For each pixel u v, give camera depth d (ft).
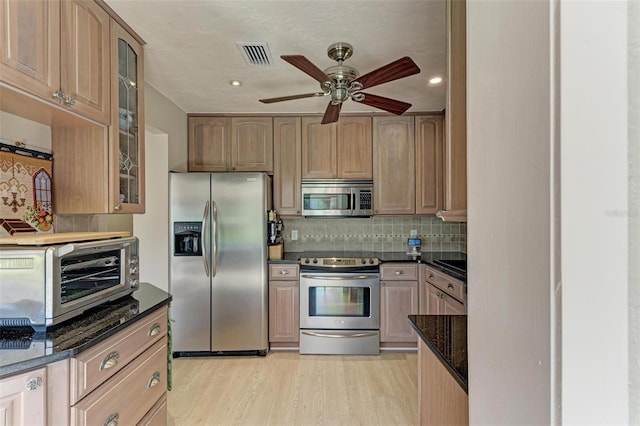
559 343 1.09
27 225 5.05
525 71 1.25
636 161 1.04
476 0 1.71
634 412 1.06
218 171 11.30
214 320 9.94
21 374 3.19
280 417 7.05
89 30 5.04
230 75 8.21
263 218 9.99
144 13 5.61
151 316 5.11
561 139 1.07
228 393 7.98
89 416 3.72
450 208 3.31
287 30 6.18
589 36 1.05
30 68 4.05
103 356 3.97
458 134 3.28
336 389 8.14
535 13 1.18
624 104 1.05
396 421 6.91
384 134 11.46
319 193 11.24
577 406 1.07
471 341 1.78
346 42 6.61
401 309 10.39
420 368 4.26
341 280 10.21
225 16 5.72
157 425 5.31
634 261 1.05
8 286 3.89
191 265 9.91
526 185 1.25
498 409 1.48
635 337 1.05
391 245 12.51
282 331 10.39
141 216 10.01
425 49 6.93
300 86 8.94
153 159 9.91
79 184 5.51
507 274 1.40
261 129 11.39
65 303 4.16
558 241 1.09
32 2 4.08
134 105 6.35
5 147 4.79
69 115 4.87
